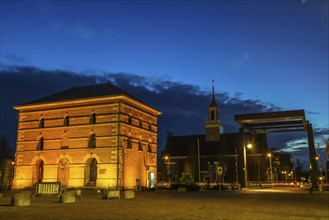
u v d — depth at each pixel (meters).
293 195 31.12
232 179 87.19
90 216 13.75
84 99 43.97
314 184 43.91
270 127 48.12
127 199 25.14
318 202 22.47
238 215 14.37
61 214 14.51
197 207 18.11
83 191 38.72
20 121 47.88
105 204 20.12
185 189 41.75
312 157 44.44
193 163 94.44
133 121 45.81
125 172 42.59
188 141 99.88
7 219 12.75
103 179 41.38
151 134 50.69
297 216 14.28
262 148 87.94
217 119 97.31
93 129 43.28
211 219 12.91
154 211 15.88
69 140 44.28
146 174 47.94
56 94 49.59
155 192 39.12
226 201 22.88
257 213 15.23
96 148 42.53
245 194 33.12
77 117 44.53
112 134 42.16
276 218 13.47
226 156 91.56
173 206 18.73
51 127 45.72
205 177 87.94
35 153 45.91
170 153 98.44
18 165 46.56
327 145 27.78
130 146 44.44
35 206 18.62
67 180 43.75
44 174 44.75
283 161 113.50
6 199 25.08
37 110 47.19
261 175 85.88
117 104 42.88
